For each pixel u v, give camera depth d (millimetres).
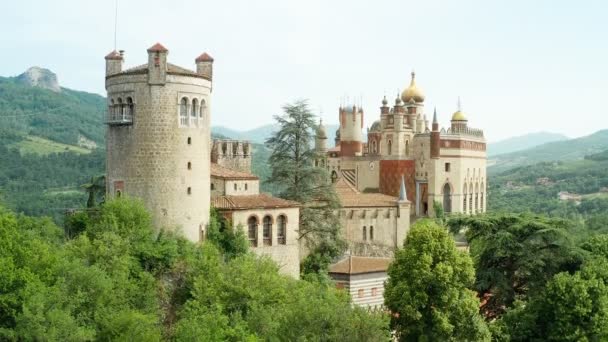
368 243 120312
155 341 58219
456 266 70250
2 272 57906
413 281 69812
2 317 58781
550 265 84312
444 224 89062
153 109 76625
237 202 85812
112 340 58094
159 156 76812
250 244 85062
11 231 63844
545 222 85750
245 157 110125
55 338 55562
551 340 73375
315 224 94875
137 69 77812
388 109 149125
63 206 198875
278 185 97312
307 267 95500
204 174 80438
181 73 77500
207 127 81062
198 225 79438
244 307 66062
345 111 155000
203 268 71188
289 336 54219
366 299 96188
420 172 144125
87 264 68812
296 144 96500
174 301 70938
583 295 72375
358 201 121188
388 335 62688
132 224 74375
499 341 73562
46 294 58531
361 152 155625
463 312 68562
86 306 61219
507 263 85812
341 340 53688
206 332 56562
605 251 90812
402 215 124938
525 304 78312
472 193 151250
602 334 72875
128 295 66062
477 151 153000
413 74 162000
